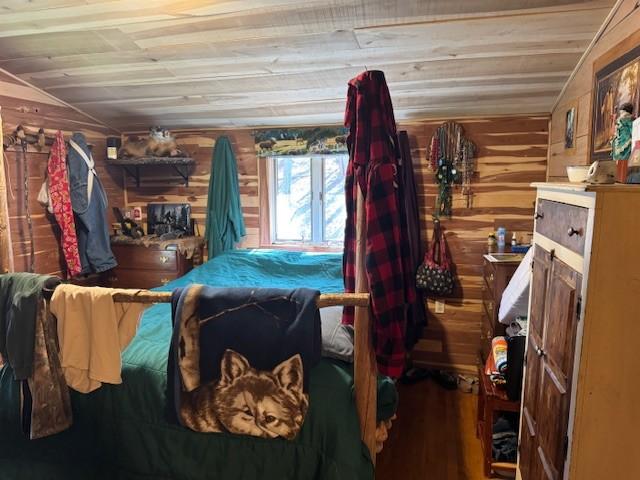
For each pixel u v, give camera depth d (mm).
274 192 3752
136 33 2209
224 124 3590
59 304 1597
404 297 1657
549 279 1465
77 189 3154
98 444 1746
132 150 3547
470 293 3320
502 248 3039
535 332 1628
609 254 1109
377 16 1985
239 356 1497
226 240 3627
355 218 1736
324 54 2357
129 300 1562
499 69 2436
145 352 1812
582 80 2271
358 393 1581
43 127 3029
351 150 1705
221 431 1542
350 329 1879
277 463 1574
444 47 2232
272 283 3012
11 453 1854
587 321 1144
